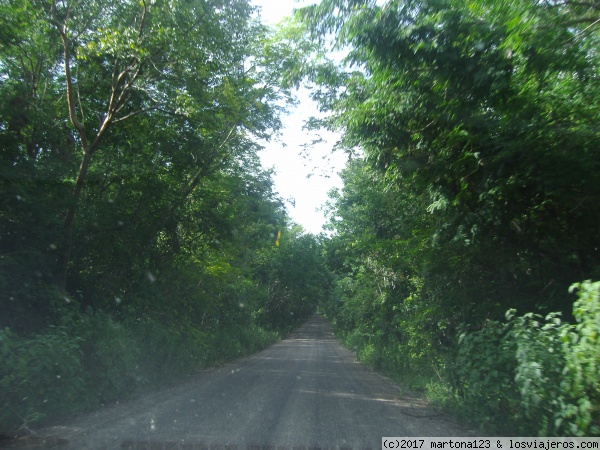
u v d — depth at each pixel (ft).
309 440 21.81
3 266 35.09
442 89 28.94
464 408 26.43
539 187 27.63
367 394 37.86
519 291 33.99
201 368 58.95
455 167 32.40
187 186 61.05
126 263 52.39
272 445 20.84
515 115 27.76
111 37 40.40
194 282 68.13
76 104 47.65
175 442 21.09
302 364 66.23
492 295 35.17
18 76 43.19
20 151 38.52
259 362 69.87
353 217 68.49
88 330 34.58
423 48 26.68
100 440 21.47
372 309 72.95
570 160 26.30
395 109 31.65
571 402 18.80
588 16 25.40
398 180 38.06
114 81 45.47
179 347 53.01
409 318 47.16
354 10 28.25
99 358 33.50
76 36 42.63
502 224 31.89
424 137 33.50
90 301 48.57
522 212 30.94
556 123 27.58
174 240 61.93
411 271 49.29
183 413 28.02
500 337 25.34
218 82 49.37
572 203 28.27
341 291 116.57
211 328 77.05
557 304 30.17
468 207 32.83
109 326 36.27
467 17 25.99
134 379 38.14
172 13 40.88
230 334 84.28
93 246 49.39
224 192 66.85
